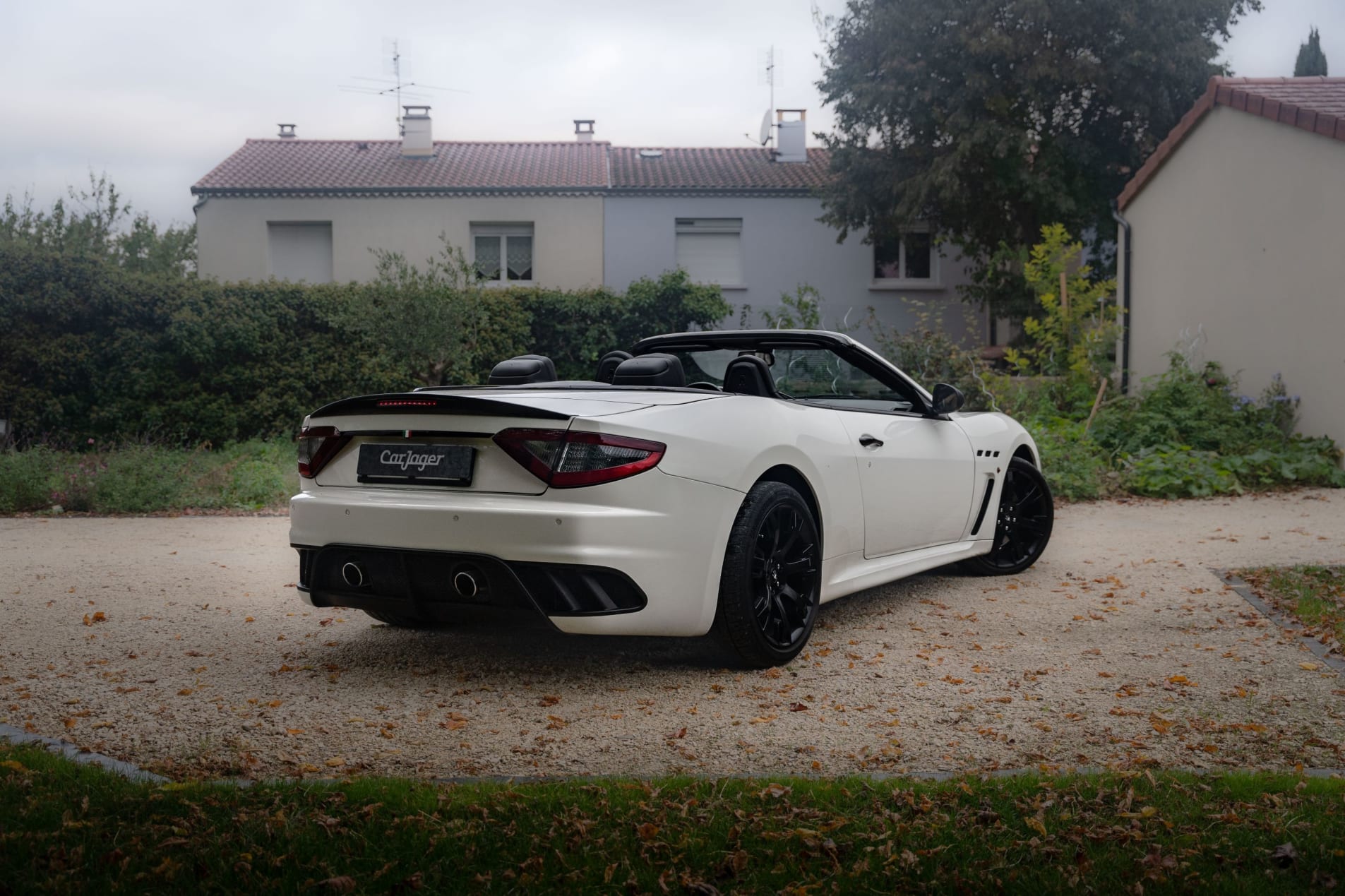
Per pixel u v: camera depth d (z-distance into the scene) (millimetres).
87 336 14961
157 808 2674
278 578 6434
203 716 3658
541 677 4160
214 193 23281
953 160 20469
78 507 10312
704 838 2506
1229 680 4066
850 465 4711
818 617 5223
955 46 20938
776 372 5211
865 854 2430
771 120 27281
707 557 3889
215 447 15742
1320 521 8422
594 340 19281
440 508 3756
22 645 4711
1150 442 11883
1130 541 7574
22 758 3023
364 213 23594
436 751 3295
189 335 15422
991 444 6035
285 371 16156
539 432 3689
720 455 3965
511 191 23609
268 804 2695
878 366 5375
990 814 2617
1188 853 2414
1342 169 11227
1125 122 21703
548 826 2576
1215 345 13852
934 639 4758
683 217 24062
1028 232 22359
